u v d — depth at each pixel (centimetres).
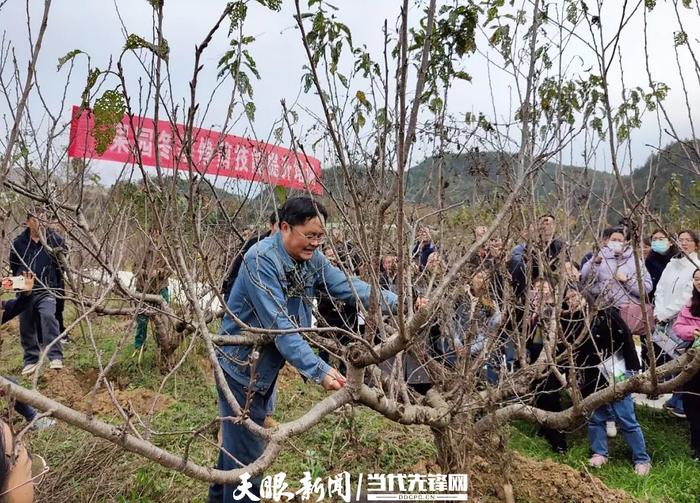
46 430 400
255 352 187
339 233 299
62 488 341
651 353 240
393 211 275
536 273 354
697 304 434
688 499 394
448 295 281
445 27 188
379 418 463
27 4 135
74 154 294
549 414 303
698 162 226
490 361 337
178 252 193
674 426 540
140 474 350
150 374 553
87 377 558
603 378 429
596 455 454
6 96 214
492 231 208
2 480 145
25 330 552
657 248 529
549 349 298
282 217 249
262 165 303
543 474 364
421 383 386
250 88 199
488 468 355
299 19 145
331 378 235
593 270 331
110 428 154
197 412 457
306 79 211
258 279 227
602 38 201
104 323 730
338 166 267
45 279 516
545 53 267
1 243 189
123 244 289
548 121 279
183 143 176
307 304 260
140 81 175
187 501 339
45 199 258
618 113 280
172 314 264
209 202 298
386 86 179
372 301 207
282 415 480
